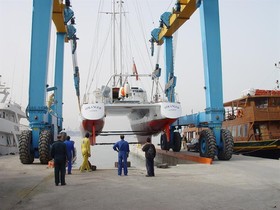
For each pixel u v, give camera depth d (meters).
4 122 25.34
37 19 15.02
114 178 10.39
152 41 25.09
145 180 9.83
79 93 23.36
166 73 22.89
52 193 7.75
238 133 23.23
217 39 16.25
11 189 8.30
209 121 15.96
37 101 14.62
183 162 19.23
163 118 16.95
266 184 8.92
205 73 16.36
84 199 7.01
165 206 6.28
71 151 11.70
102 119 16.17
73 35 22.77
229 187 8.45
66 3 18.67
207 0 16.42
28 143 14.73
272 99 22.25
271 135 21.19
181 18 19.42
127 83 18.52
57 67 21.94
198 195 7.38
